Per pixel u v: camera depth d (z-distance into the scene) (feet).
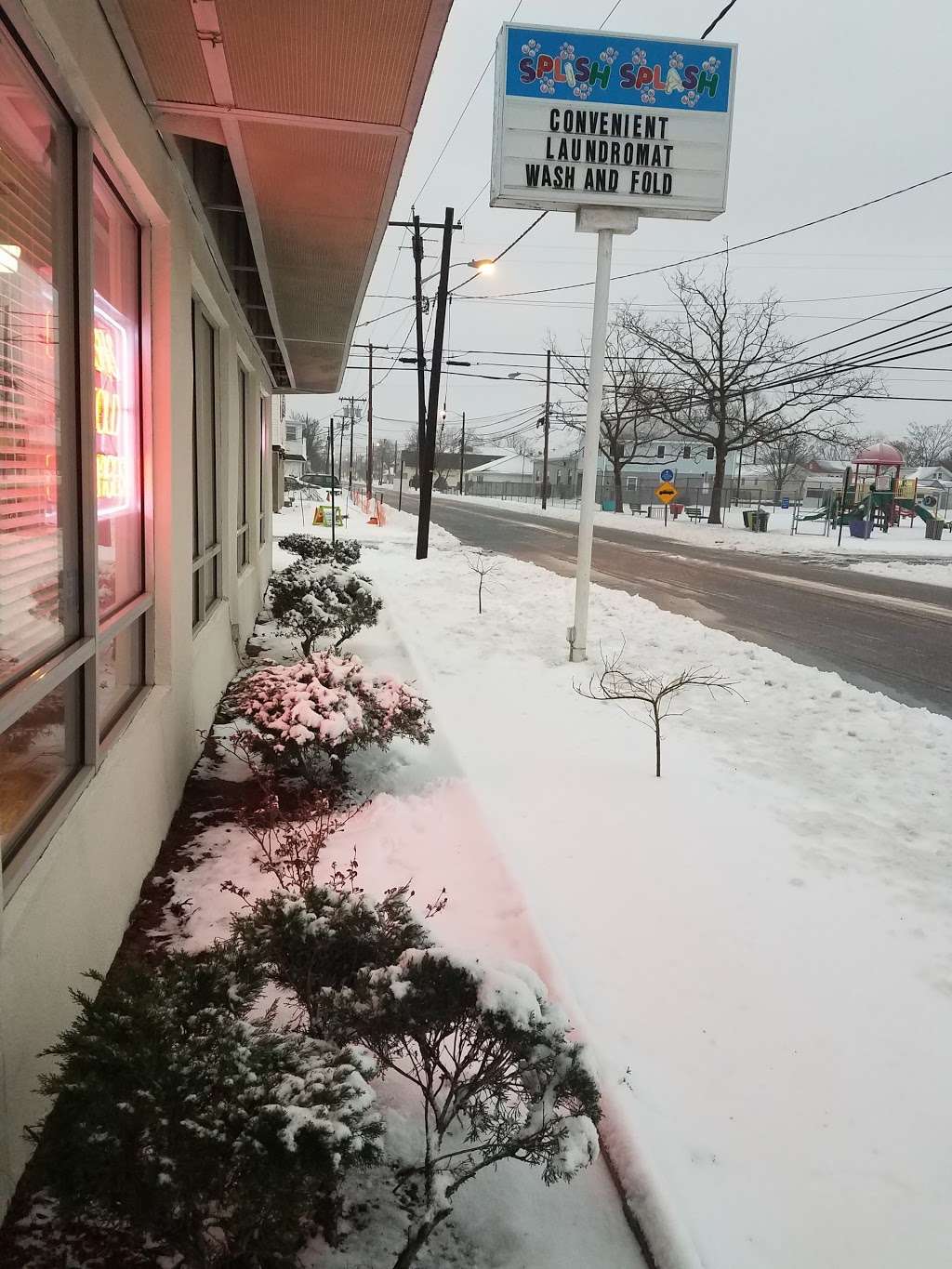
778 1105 9.02
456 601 43.50
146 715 13.46
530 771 18.75
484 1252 7.11
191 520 16.69
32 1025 7.71
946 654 35.58
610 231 27.84
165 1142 5.39
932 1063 9.85
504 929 12.05
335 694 16.44
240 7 10.21
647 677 28.09
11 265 8.29
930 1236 7.55
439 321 63.16
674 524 125.39
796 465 232.12
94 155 10.95
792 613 45.44
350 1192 7.52
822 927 12.70
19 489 8.43
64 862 8.85
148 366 14.14
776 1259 7.20
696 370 135.85
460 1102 7.32
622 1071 9.13
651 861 14.55
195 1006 6.95
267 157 14.87
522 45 26.14
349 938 8.04
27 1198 7.27
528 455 311.88
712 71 26.76
